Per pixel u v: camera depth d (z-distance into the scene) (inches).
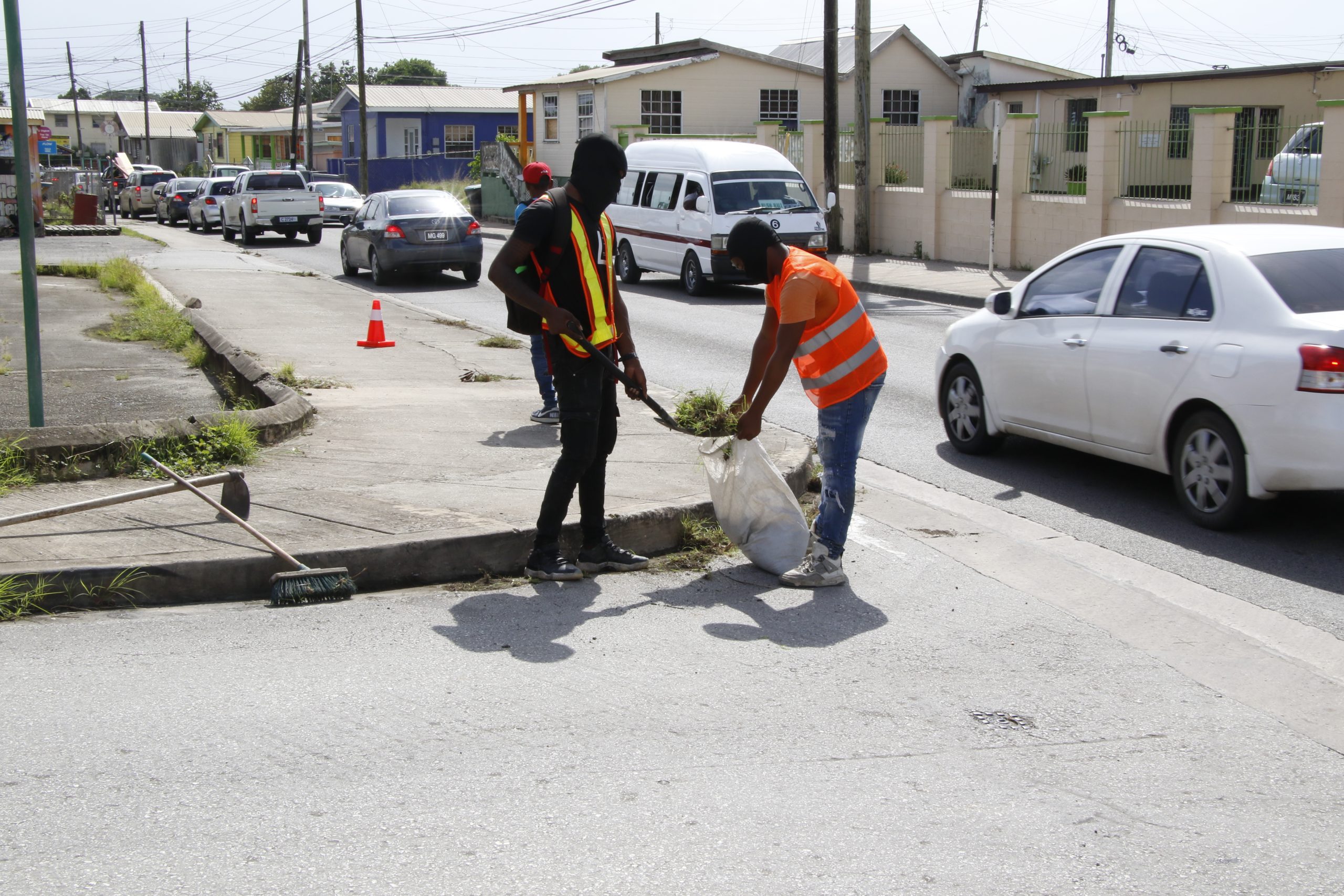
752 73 1466.5
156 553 202.1
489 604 200.5
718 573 219.8
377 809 131.6
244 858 121.1
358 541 210.7
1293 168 692.7
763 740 151.3
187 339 479.2
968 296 712.4
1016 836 128.4
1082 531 255.8
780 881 118.7
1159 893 118.1
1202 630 192.5
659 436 310.2
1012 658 180.5
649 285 832.3
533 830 127.9
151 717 154.1
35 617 189.5
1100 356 276.5
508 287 198.8
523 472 267.6
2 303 614.9
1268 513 265.7
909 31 1414.9
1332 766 146.6
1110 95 1146.0
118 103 4055.1
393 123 2331.4
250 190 1222.3
